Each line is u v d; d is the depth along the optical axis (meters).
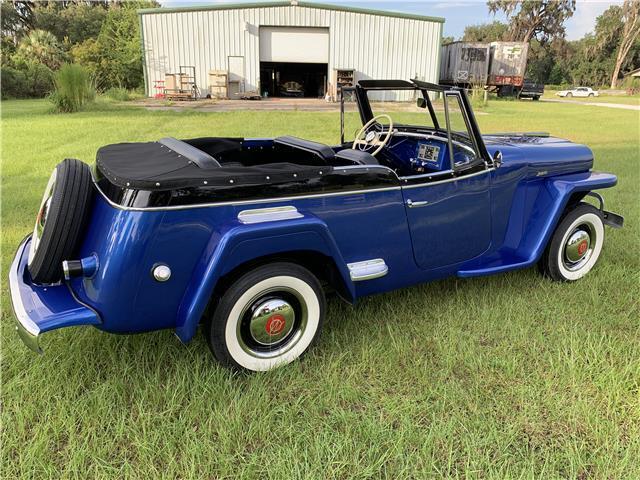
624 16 59.56
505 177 3.45
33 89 26.19
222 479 2.00
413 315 3.31
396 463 2.09
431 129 3.60
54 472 2.00
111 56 28.16
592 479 2.04
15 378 2.50
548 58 65.81
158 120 13.80
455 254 3.32
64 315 2.23
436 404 2.43
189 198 2.28
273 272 2.53
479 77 31.41
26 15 47.75
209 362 2.70
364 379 2.66
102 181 2.49
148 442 2.12
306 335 2.76
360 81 3.71
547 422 2.35
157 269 2.27
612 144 11.09
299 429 2.28
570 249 3.82
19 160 7.86
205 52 24.88
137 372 2.59
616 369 2.73
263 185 2.45
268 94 28.31
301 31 25.06
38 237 2.49
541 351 2.93
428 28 25.50
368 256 2.90
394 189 2.88
